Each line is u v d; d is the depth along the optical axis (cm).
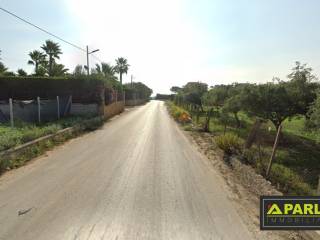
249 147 744
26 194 481
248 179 573
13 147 738
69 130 1166
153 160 742
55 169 645
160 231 354
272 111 1309
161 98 11531
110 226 365
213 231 356
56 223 373
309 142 1366
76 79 1928
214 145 977
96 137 1134
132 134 1226
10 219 385
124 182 550
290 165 927
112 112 2302
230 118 2309
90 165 682
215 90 2498
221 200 465
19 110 1303
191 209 424
